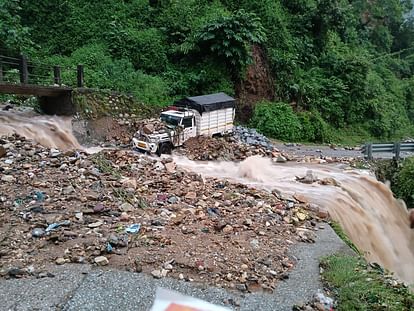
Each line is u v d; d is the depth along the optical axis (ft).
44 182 30.12
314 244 25.55
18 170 32.22
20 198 27.12
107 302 17.17
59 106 52.90
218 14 75.72
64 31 71.56
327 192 38.60
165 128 49.06
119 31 70.59
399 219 45.50
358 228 35.29
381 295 18.80
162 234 23.95
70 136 49.80
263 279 20.17
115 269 19.76
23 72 47.57
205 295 18.26
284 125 70.59
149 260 20.77
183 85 68.49
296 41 86.84
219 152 50.11
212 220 27.25
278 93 79.46
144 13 76.38
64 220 24.40
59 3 72.54
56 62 61.41
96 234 23.07
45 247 21.48
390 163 55.06
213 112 54.13
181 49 71.36
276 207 31.42
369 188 44.88
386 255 37.06
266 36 79.10
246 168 44.96
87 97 53.01
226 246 23.47
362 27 129.80
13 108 53.83
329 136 77.15
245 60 71.92
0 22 53.98
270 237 25.75
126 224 24.76
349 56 91.81
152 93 62.13
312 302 18.39
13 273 18.75
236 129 61.67
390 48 140.97
